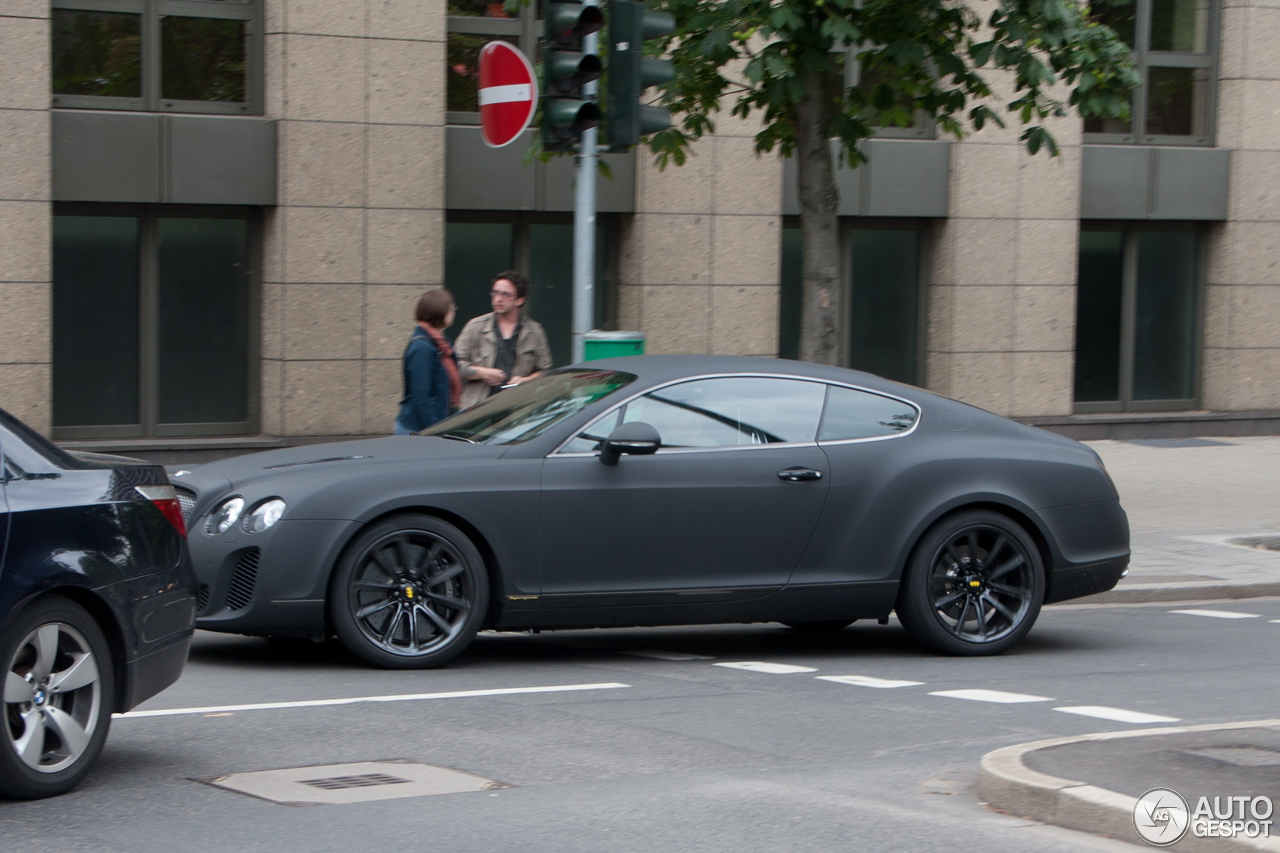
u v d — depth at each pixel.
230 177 19.50
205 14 19.64
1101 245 25.33
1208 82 25.61
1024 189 23.84
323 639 9.85
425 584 9.95
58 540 6.70
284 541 9.58
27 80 18.31
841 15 14.32
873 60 15.83
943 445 11.00
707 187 21.83
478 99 21.12
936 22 15.23
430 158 20.36
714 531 10.40
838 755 7.84
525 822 6.43
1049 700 9.41
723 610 10.48
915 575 10.82
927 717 8.83
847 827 6.42
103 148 18.89
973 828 6.43
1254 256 25.75
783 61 14.02
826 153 15.30
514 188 20.97
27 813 6.48
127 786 6.96
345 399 20.22
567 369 11.40
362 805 6.67
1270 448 24.72
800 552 10.59
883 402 11.06
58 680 6.72
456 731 8.23
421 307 13.59
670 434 10.49
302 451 10.56
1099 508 11.31
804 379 10.95
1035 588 11.12
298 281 19.84
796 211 22.50
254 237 20.12
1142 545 16.42
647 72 12.94
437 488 9.86
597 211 21.48
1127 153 24.78
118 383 19.64
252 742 7.89
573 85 12.94
